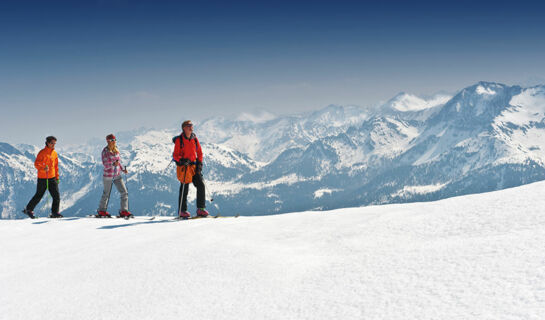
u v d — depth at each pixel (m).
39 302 3.81
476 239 3.66
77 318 3.30
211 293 3.46
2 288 4.44
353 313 2.59
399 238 4.41
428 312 2.37
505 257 2.97
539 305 2.12
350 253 4.21
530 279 2.48
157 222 8.45
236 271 4.01
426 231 4.42
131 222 8.74
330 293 3.05
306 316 2.70
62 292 4.04
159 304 3.35
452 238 3.95
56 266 5.17
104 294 3.80
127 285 3.97
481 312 2.21
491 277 2.67
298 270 3.88
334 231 5.39
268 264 4.18
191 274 4.04
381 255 3.84
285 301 3.05
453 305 2.38
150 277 4.12
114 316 3.22
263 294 3.29
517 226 3.75
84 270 4.77
